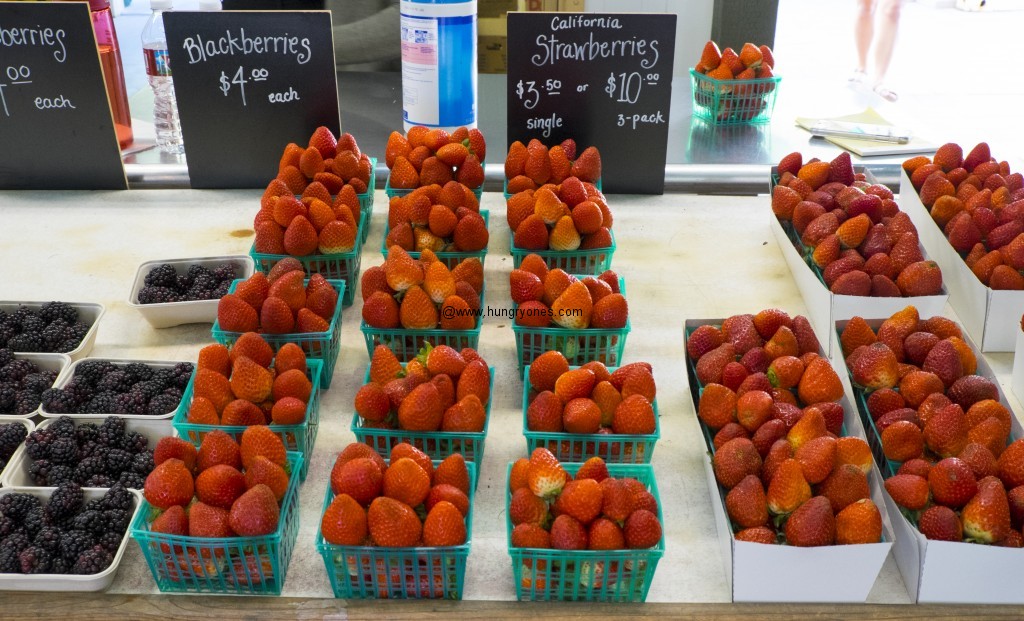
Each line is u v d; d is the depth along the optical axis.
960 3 7.59
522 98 2.53
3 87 2.50
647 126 2.56
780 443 1.46
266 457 1.42
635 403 1.55
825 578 1.36
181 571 1.38
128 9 5.78
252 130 2.60
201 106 2.55
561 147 2.34
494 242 2.43
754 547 1.33
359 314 2.14
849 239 2.06
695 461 1.69
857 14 4.76
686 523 1.55
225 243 2.38
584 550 1.31
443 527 1.30
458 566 1.34
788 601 1.39
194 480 1.40
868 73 5.52
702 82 2.99
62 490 1.50
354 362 1.96
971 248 2.10
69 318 1.99
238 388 1.59
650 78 2.49
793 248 2.21
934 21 7.24
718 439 1.55
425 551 1.30
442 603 1.39
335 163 2.34
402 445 1.42
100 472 1.59
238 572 1.38
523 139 2.59
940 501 1.41
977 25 7.10
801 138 2.90
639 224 2.51
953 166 2.43
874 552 1.32
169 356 1.95
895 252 2.04
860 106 3.18
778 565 1.34
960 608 1.39
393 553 1.31
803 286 2.15
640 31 2.44
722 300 2.16
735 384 1.66
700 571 1.46
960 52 6.36
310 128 2.59
